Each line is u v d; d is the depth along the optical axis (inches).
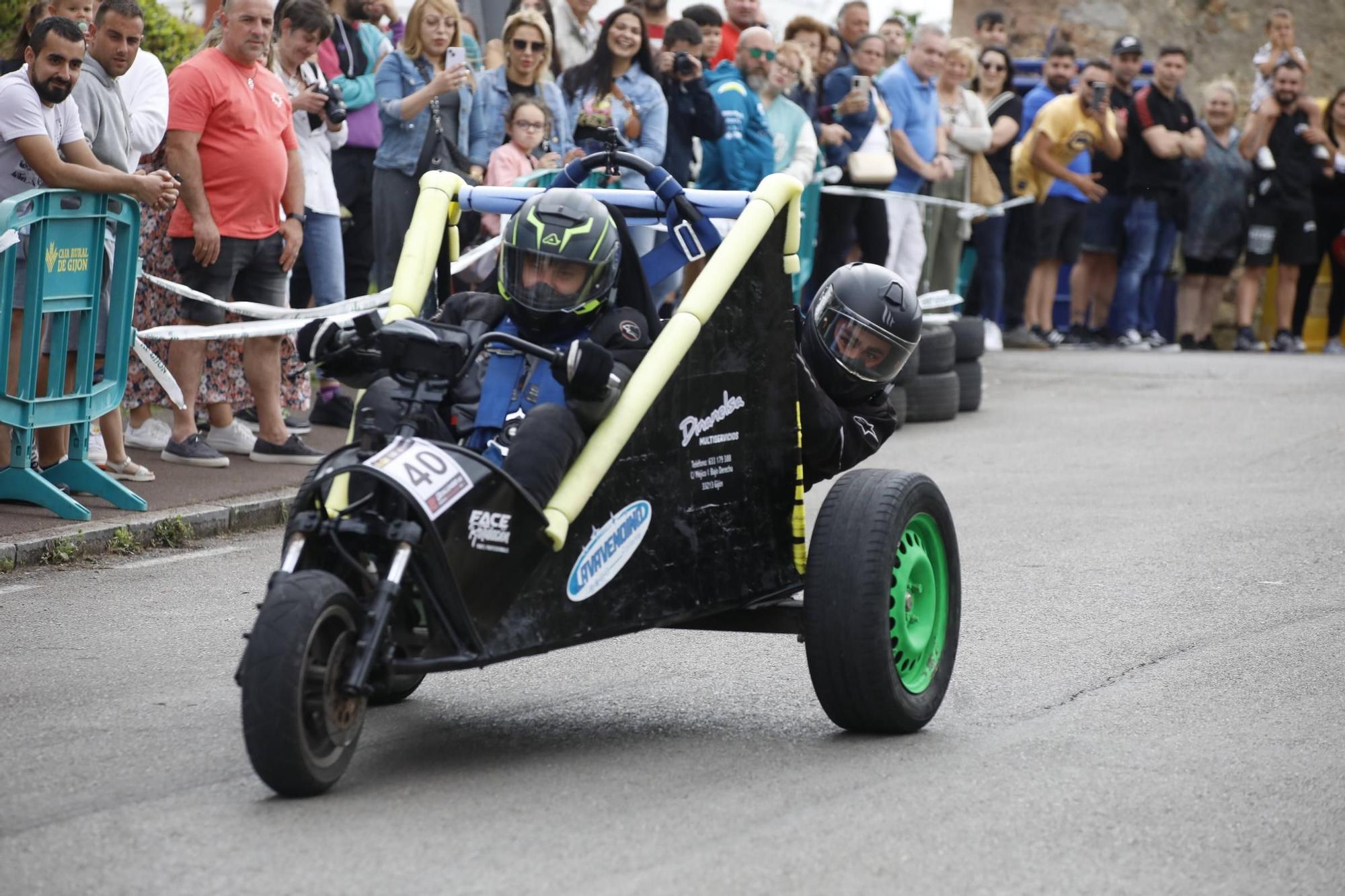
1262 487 494.6
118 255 398.3
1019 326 851.4
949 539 268.7
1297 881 198.7
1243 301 911.0
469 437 245.4
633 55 537.6
